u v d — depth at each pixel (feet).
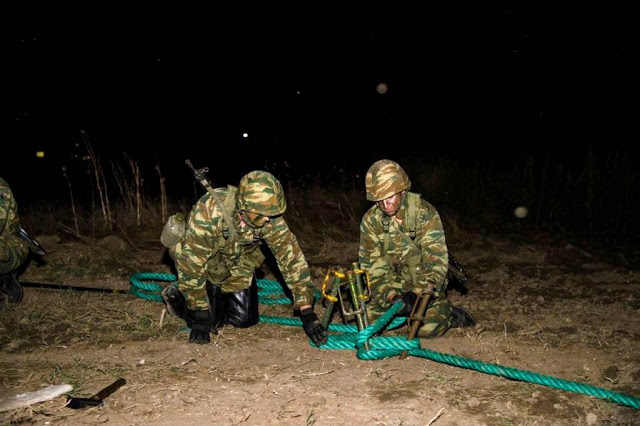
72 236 27.91
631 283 22.04
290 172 42.57
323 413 13.15
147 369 15.26
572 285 21.93
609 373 15.07
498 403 13.61
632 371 15.12
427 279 15.90
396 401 13.66
